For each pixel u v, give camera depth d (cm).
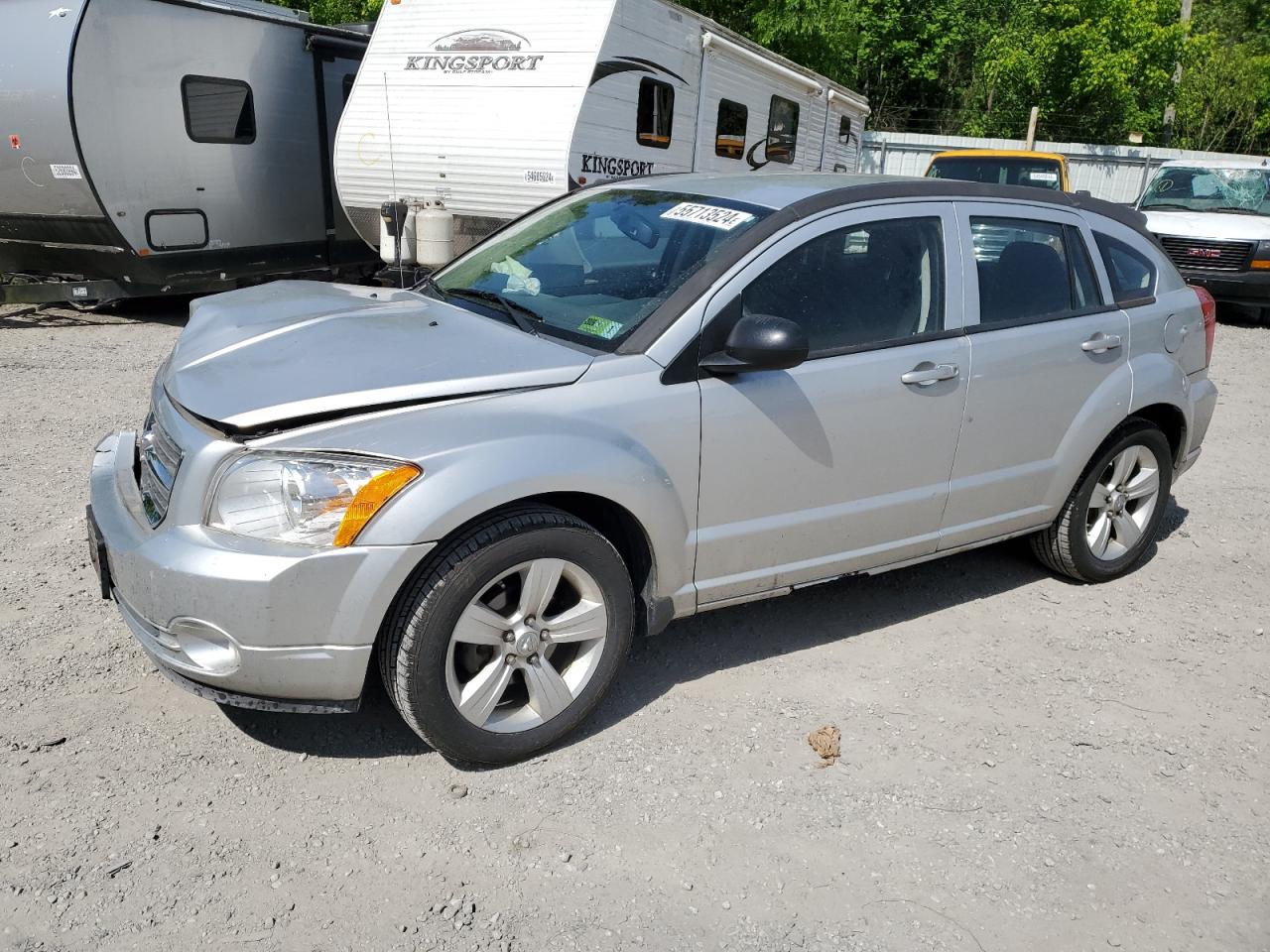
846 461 368
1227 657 413
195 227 989
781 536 361
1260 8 3916
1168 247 1270
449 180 945
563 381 313
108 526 309
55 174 882
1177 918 271
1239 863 293
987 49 2867
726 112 1141
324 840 282
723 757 329
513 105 906
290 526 277
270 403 288
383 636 296
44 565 438
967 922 266
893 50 3084
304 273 1157
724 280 340
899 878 280
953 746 342
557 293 372
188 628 282
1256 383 958
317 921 254
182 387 304
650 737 338
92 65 859
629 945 253
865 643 410
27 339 914
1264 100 3133
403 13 962
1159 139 2959
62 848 273
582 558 313
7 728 322
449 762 319
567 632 319
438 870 274
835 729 346
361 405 289
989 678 387
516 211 930
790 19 1933
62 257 974
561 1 900
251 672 282
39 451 591
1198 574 498
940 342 388
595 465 305
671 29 990
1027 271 424
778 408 346
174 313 1092
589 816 297
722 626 416
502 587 309
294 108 1080
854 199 377
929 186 402
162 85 927
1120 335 447
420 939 251
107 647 373
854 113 1565
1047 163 1401
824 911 267
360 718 340
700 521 341
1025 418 417
